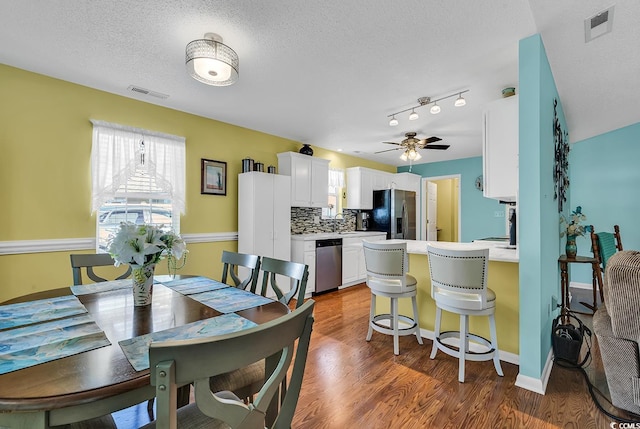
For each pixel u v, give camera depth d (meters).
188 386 1.56
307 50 2.25
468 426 1.65
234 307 1.48
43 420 0.78
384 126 4.14
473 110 3.50
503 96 2.94
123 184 3.06
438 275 2.29
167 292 1.76
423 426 1.66
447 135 4.58
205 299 1.62
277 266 1.92
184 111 3.54
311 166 4.82
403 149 5.46
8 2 1.73
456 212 7.98
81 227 2.84
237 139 4.10
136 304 1.48
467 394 1.96
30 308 1.44
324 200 5.04
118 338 1.10
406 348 2.67
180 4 1.76
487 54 2.29
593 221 4.57
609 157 4.43
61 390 0.78
